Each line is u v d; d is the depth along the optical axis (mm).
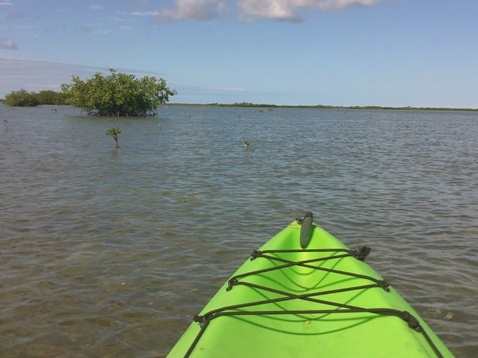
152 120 61500
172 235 9227
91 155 22000
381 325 4184
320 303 5027
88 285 6746
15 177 15430
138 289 6648
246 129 49219
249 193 13648
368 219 10820
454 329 5660
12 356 4973
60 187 13812
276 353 4172
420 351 3561
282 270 5855
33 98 121312
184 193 13383
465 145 32625
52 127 42438
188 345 3764
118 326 5613
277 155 24062
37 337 5340
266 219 10703
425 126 64625
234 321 4227
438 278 7219
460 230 9906
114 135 25312
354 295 4996
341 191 14219
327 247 6340
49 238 8844
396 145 31922
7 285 6676
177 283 6891
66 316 5824
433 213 11406
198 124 57156
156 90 67750
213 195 13203
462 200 13016
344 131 48875
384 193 13977
